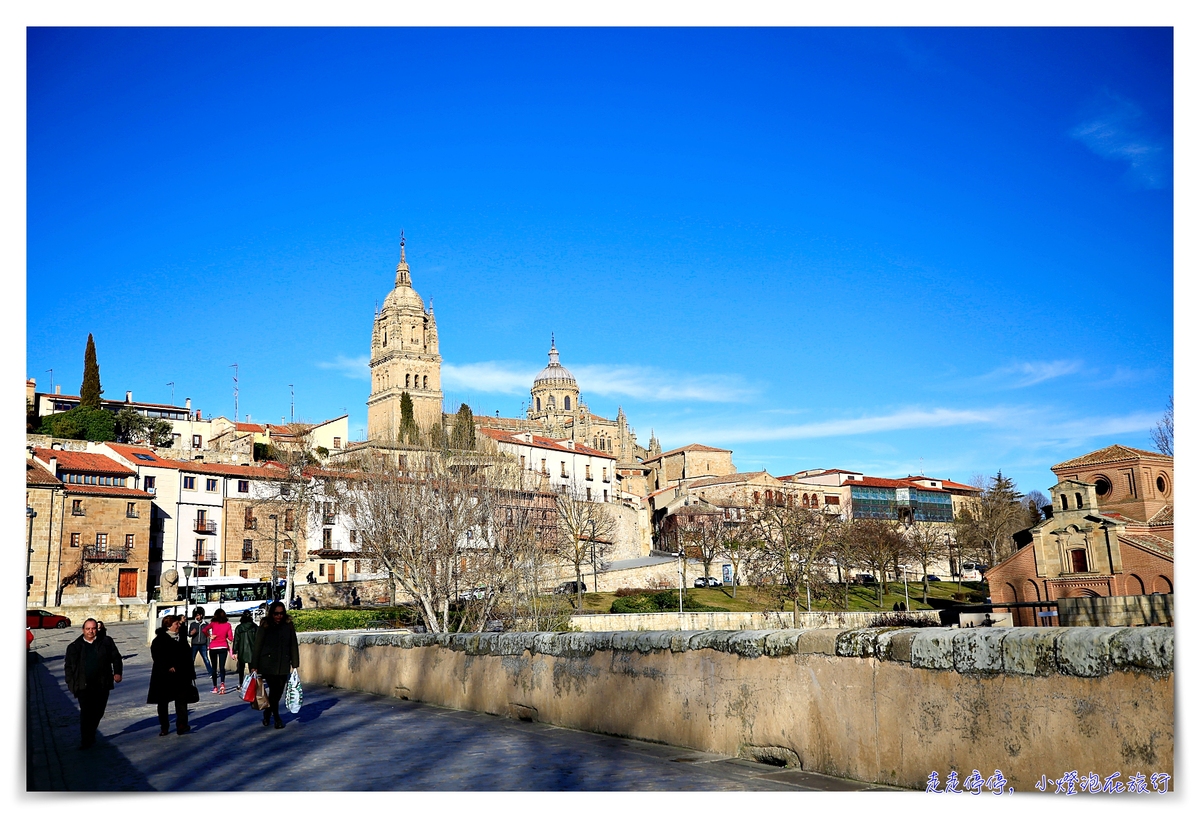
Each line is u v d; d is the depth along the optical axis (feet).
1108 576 259.80
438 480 173.68
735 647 35.19
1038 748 23.94
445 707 57.88
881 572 378.53
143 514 278.26
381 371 647.97
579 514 348.18
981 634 25.76
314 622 182.80
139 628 229.45
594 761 36.19
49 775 39.32
